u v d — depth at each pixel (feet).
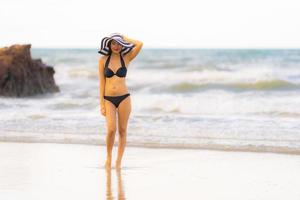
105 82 36.01
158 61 153.17
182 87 95.20
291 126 50.52
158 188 30.14
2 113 62.90
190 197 28.19
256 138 45.32
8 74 87.86
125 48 35.40
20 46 91.61
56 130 50.57
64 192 29.22
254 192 29.09
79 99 75.00
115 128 35.78
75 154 40.55
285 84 92.02
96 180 32.24
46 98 84.89
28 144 44.70
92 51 240.32
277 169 34.91
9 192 29.14
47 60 176.65
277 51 186.60
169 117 56.49
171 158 38.88
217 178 32.50
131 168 35.76
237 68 125.18
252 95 79.82
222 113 61.72
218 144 43.29
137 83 99.81
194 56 179.73
